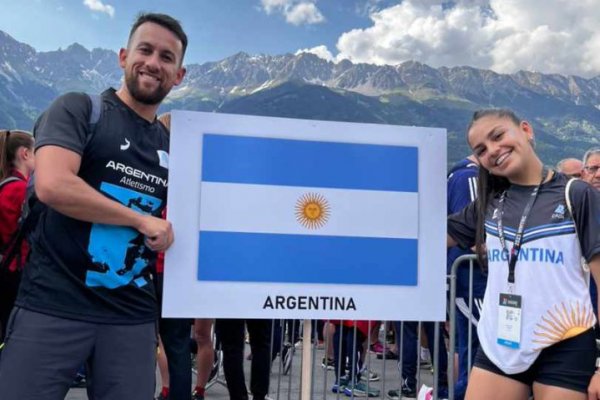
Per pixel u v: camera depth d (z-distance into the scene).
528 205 2.31
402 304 2.53
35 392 2.05
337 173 2.50
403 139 2.56
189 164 2.38
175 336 3.60
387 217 2.53
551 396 2.17
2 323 3.29
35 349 2.06
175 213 2.36
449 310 3.74
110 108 2.22
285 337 5.53
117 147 2.19
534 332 2.20
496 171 2.37
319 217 2.48
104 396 2.19
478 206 2.53
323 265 2.47
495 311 2.34
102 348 2.17
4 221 3.23
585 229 2.16
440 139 2.60
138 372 2.23
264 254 2.43
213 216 2.39
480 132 2.38
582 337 2.16
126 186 2.22
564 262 2.19
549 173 2.36
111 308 2.17
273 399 5.15
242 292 2.40
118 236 2.18
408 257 2.54
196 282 2.37
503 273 2.33
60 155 2.03
